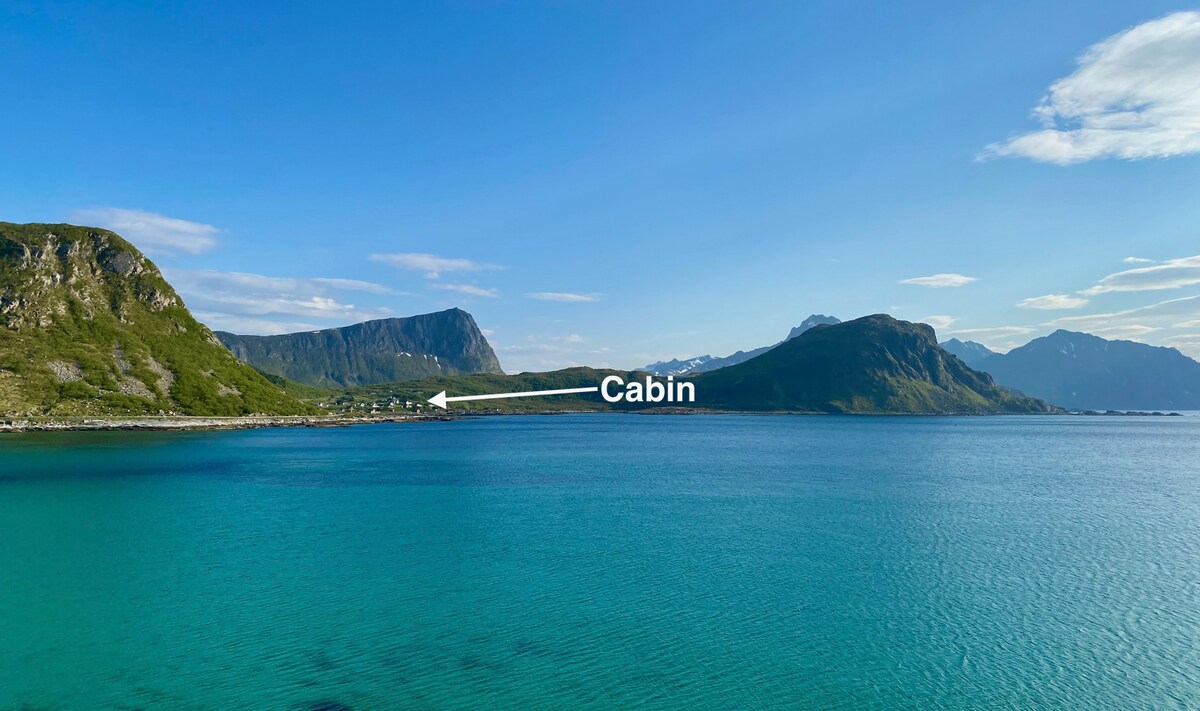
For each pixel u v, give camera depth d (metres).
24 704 26.80
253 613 36.56
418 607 37.62
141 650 31.75
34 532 55.88
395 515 64.44
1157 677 29.64
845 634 34.19
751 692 28.11
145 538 53.84
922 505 71.12
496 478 95.31
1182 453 151.75
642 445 167.75
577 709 26.59
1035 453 146.38
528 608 37.56
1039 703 27.42
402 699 27.30
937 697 27.88
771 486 86.75
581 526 59.16
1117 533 57.03
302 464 112.81
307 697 27.41
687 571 44.78
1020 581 42.84
